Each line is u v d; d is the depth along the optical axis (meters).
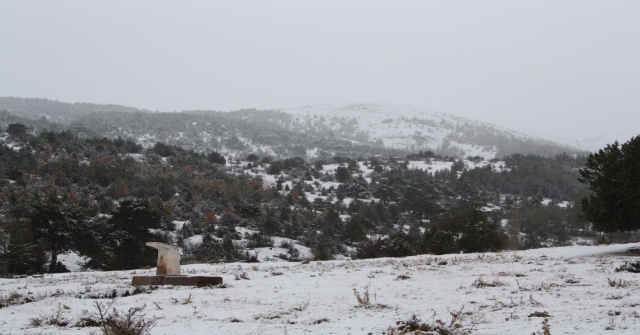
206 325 9.48
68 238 41.03
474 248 45.06
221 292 14.43
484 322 8.53
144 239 45.72
